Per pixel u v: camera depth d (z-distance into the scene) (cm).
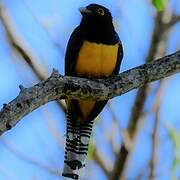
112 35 1254
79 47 1247
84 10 1284
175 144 1437
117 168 1538
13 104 980
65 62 1291
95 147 1538
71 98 1077
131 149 1545
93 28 1248
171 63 1100
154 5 1338
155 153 1520
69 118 1234
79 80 1073
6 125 966
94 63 1247
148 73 1098
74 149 1230
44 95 1025
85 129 1238
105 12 1276
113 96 1097
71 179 1220
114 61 1256
